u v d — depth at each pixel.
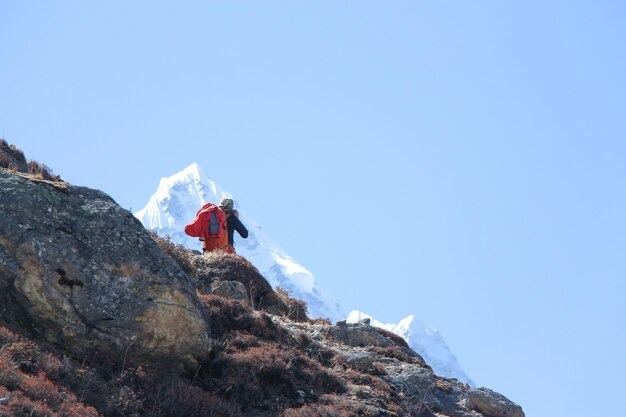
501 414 93.88
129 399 72.31
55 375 71.12
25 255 75.81
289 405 80.31
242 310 89.81
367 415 81.25
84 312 76.00
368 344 99.69
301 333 91.62
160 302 78.12
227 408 76.06
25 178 80.00
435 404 90.81
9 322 75.56
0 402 63.97
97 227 79.44
